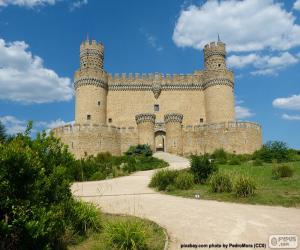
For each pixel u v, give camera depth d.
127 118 72.38
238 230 13.00
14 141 10.76
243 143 61.62
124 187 25.91
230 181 21.64
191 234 12.63
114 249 11.08
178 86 74.75
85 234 12.49
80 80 69.56
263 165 37.59
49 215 9.88
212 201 19.42
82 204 13.41
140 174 36.56
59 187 11.59
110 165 40.53
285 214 15.60
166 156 58.53
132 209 17.06
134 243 10.88
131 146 62.78
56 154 12.96
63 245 11.34
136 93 73.81
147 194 22.41
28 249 9.53
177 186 23.97
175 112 73.62
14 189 9.44
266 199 18.80
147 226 13.41
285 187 21.91
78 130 59.78
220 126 63.12
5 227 8.79
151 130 65.56
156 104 73.75
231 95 71.44
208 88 72.00
